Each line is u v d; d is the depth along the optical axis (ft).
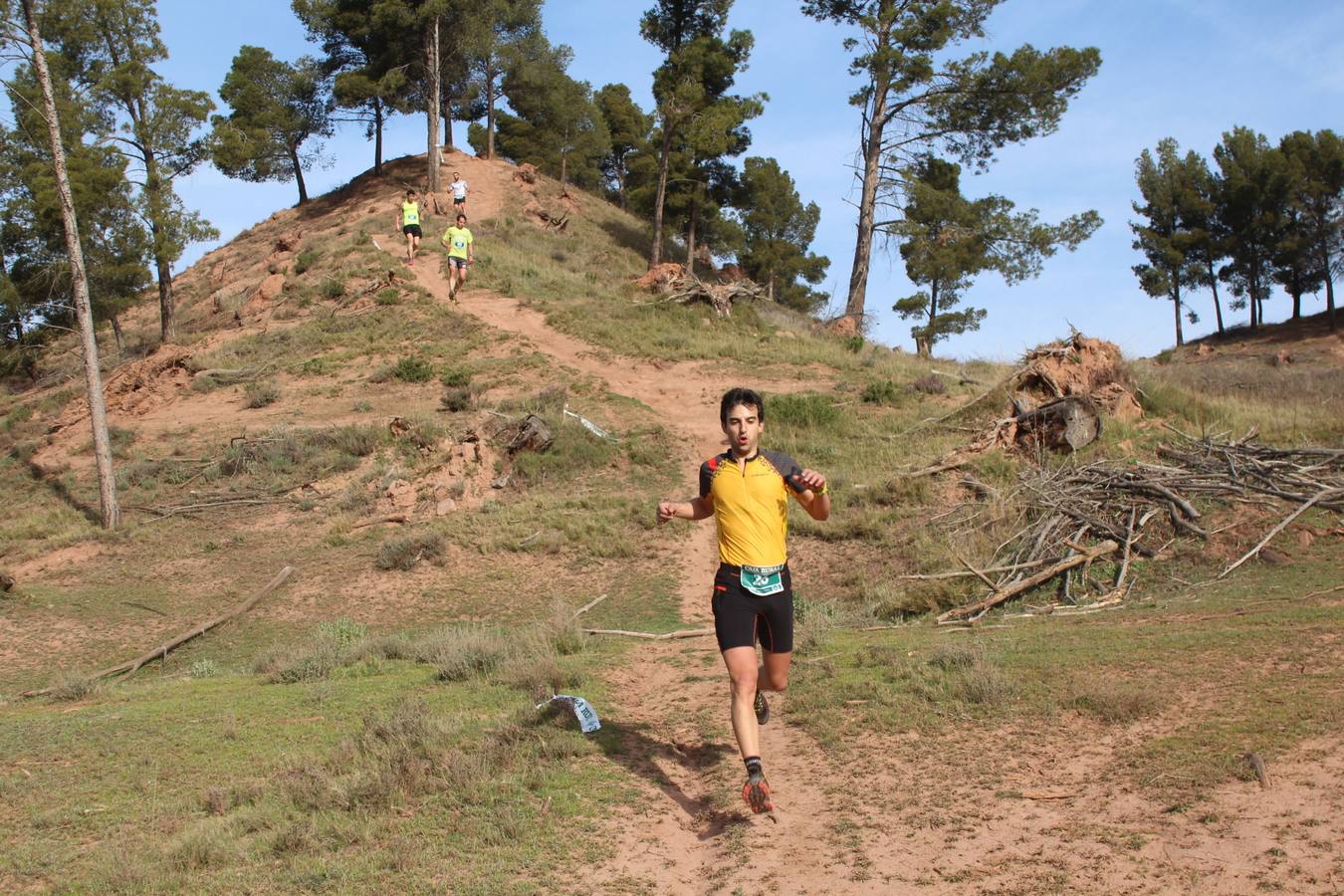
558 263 141.69
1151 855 13.07
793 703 22.45
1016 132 119.85
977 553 48.32
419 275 119.85
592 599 51.57
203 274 167.84
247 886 13.78
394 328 105.70
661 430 75.87
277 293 120.67
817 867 13.91
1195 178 214.28
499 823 15.74
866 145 125.08
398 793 16.98
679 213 157.07
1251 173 199.93
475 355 97.35
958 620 39.24
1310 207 193.98
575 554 58.13
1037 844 13.82
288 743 21.63
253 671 37.78
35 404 113.39
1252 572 40.09
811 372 92.43
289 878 13.93
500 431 71.97
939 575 45.39
